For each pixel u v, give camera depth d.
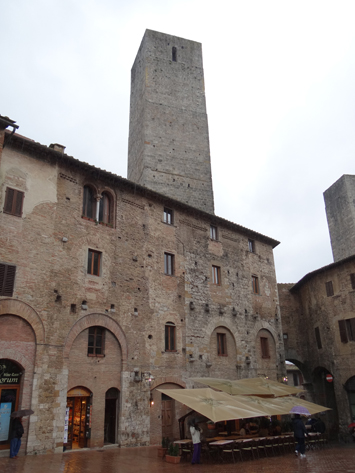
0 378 18.14
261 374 31.66
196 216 31.34
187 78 43.12
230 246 33.50
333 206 47.66
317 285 38.19
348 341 33.59
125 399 22.47
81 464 16.00
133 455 18.94
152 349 24.83
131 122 43.66
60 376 19.89
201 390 20.11
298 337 40.66
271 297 35.78
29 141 21.27
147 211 27.61
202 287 29.69
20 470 14.38
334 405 37.50
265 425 25.55
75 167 23.75
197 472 15.05
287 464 17.05
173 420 25.00
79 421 20.73
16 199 20.55
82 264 22.66
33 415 18.41
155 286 26.36
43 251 20.95
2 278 18.95
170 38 44.19
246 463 17.56
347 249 44.44
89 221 23.78
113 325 23.16
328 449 23.22
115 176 25.23
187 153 39.59
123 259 24.97
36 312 19.81
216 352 28.94
